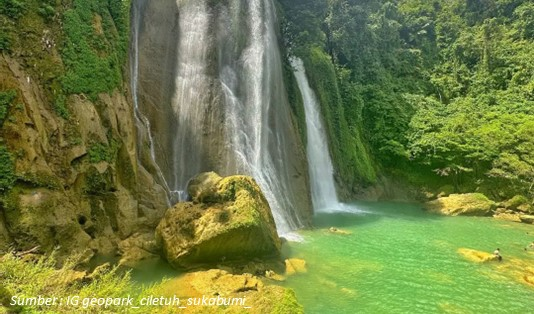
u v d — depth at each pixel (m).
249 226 12.16
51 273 7.94
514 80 36.78
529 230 20.30
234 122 18.75
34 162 11.15
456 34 42.16
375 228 19.30
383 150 30.73
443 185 29.03
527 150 28.30
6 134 10.68
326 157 26.36
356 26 34.12
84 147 12.59
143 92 17.12
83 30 13.91
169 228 12.51
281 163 20.75
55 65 12.54
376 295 11.41
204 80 18.66
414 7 45.38
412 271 13.45
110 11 16.00
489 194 27.64
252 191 13.68
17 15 11.93
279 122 21.72
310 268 13.07
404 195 29.28
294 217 19.09
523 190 26.84
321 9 28.81
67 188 11.90
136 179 14.30
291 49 25.17
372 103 31.88
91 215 12.53
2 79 10.89
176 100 17.97
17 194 10.52
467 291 11.98
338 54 33.22
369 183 28.83
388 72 36.31
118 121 14.24
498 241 17.89
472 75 38.94
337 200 25.97
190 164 17.39
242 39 20.70
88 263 11.35
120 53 15.70
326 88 28.55
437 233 18.91
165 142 17.14
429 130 30.58
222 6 20.38
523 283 12.74
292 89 24.19
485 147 28.72
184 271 11.81
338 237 17.16
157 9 18.97
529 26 40.50
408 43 42.25
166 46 18.67
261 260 12.97
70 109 12.61
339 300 10.91
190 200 14.76
